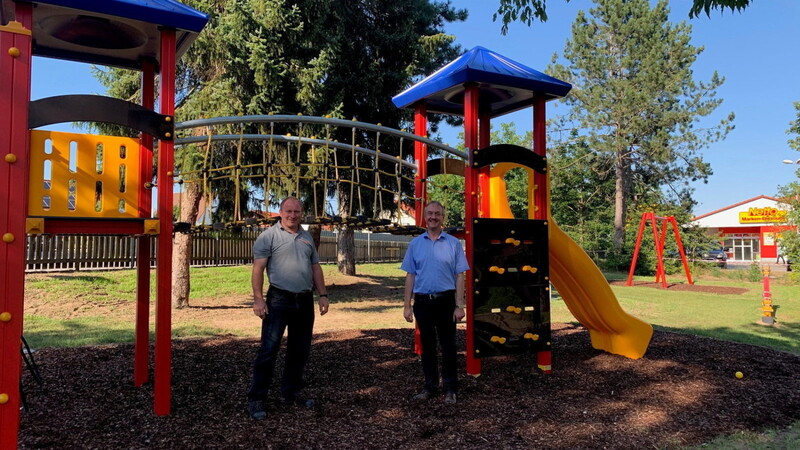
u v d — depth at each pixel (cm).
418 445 319
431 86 534
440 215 410
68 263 1234
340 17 1163
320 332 714
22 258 301
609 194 2880
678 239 1730
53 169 337
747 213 3728
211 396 404
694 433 351
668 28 2591
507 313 483
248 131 1014
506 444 324
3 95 301
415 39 1309
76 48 444
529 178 552
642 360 549
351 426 348
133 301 1038
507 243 486
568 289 573
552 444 326
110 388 421
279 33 1044
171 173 367
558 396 425
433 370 411
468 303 474
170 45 371
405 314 416
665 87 2475
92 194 350
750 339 732
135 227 358
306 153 1091
